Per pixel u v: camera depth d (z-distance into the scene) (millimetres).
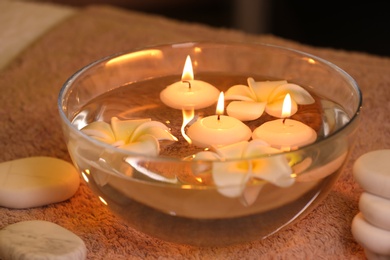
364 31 2123
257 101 858
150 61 905
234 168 727
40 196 851
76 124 826
